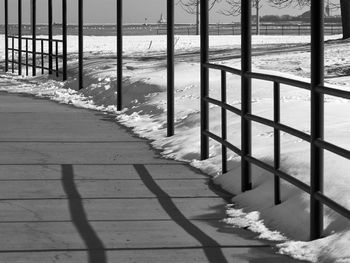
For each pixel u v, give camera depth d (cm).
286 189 873
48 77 3161
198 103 1736
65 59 2933
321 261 688
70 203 948
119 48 1944
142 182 1076
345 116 1257
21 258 721
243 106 962
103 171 1157
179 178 1102
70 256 729
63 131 1593
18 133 1558
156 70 2581
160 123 1614
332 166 866
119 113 1914
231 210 909
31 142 1441
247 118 948
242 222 846
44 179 1095
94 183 1069
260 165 902
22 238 792
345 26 4341
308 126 1168
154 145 1400
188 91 1927
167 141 1405
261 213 866
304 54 3253
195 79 2136
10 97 2408
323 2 732
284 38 8112
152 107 1802
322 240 726
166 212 905
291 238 773
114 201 960
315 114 732
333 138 1029
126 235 805
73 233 812
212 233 810
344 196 780
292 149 1013
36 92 2598
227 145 1042
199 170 1159
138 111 1858
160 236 800
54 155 1298
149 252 743
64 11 2922
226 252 741
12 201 957
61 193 1004
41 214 892
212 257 725
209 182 1075
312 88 735
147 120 1714
